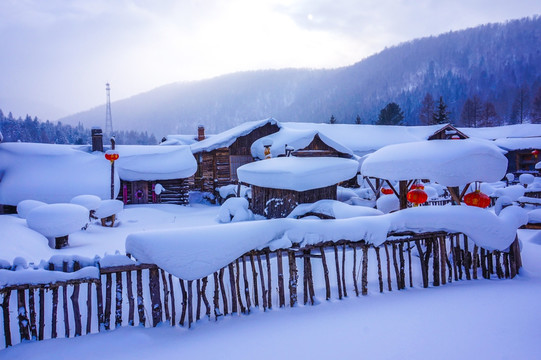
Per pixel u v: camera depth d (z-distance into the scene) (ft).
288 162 28.71
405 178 23.12
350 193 40.83
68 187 56.80
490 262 22.38
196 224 48.21
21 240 27.22
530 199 43.55
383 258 27.99
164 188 70.33
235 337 14.29
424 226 20.98
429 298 18.06
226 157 77.30
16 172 56.90
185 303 16.52
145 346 13.93
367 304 17.83
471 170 21.63
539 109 250.37
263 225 18.31
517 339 12.30
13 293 20.10
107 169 63.21
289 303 18.98
